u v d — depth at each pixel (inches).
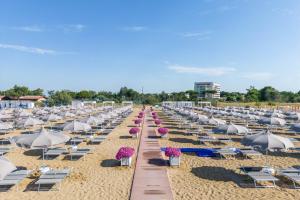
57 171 447.5
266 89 4261.8
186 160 570.6
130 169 506.6
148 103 3570.4
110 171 494.3
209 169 510.0
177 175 474.3
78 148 632.4
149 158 582.9
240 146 718.5
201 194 390.9
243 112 1531.7
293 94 4311.0
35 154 613.3
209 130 979.3
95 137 777.6
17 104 2437.3
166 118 1492.4
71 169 503.5
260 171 456.4
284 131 999.6
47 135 497.0
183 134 920.3
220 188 414.9
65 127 651.5
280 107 2679.6
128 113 1704.0
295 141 770.2
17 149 658.2
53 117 1069.1
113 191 399.9
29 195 383.6
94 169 506.0
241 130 664.4
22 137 496.7
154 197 372.8
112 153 629.3
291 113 1362.0
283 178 457.7
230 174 482.0
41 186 416.8
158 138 838.5
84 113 1595.7
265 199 374.3
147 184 422.9
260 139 475.2
